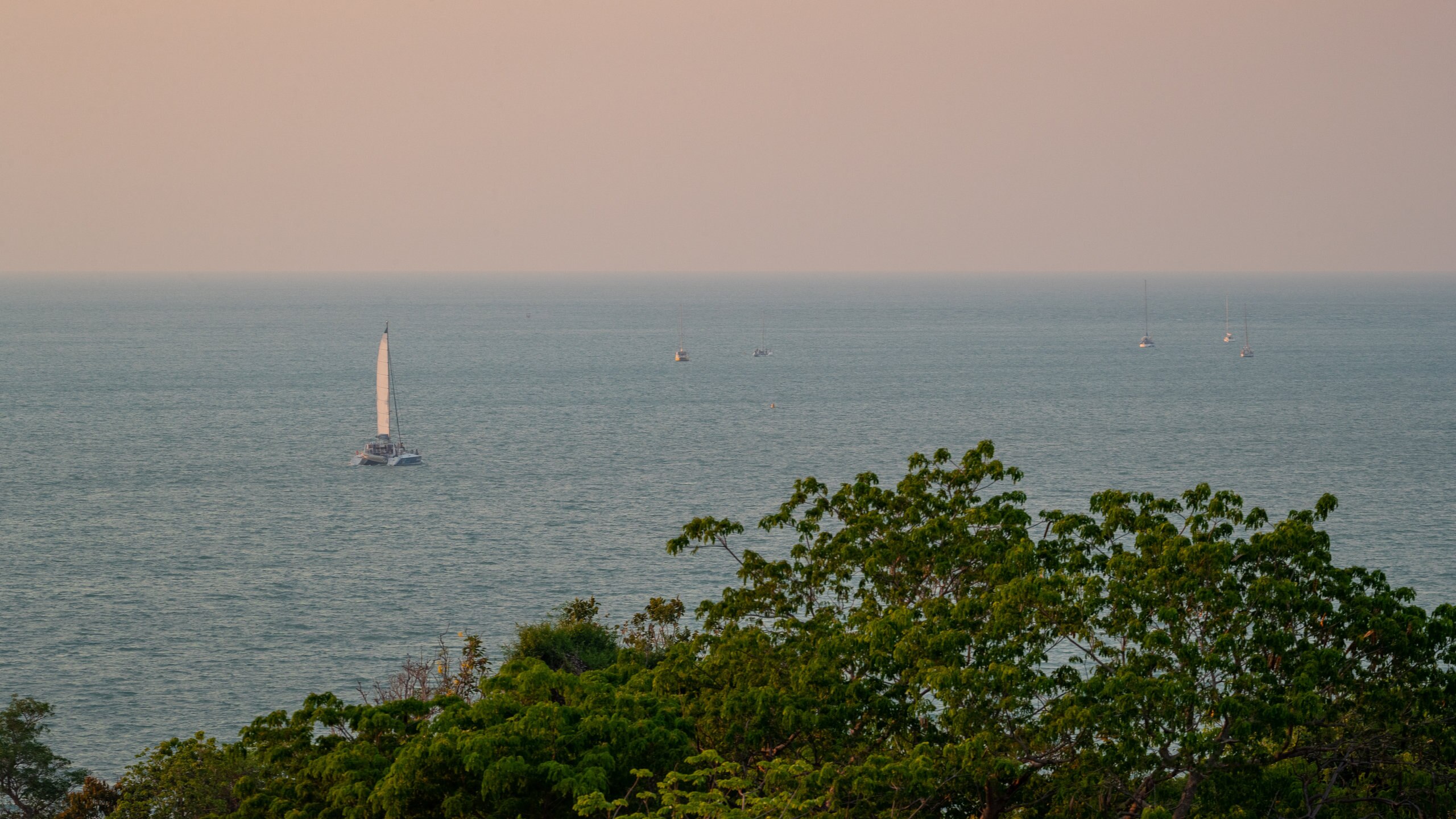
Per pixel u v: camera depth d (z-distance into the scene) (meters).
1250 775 61.75
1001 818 67.00
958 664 63.59
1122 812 66.06
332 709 73.56
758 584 84.12
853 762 63.44
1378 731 63.84
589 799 55.53
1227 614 64.56
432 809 63.09
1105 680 60.78
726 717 66.31
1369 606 65.00
